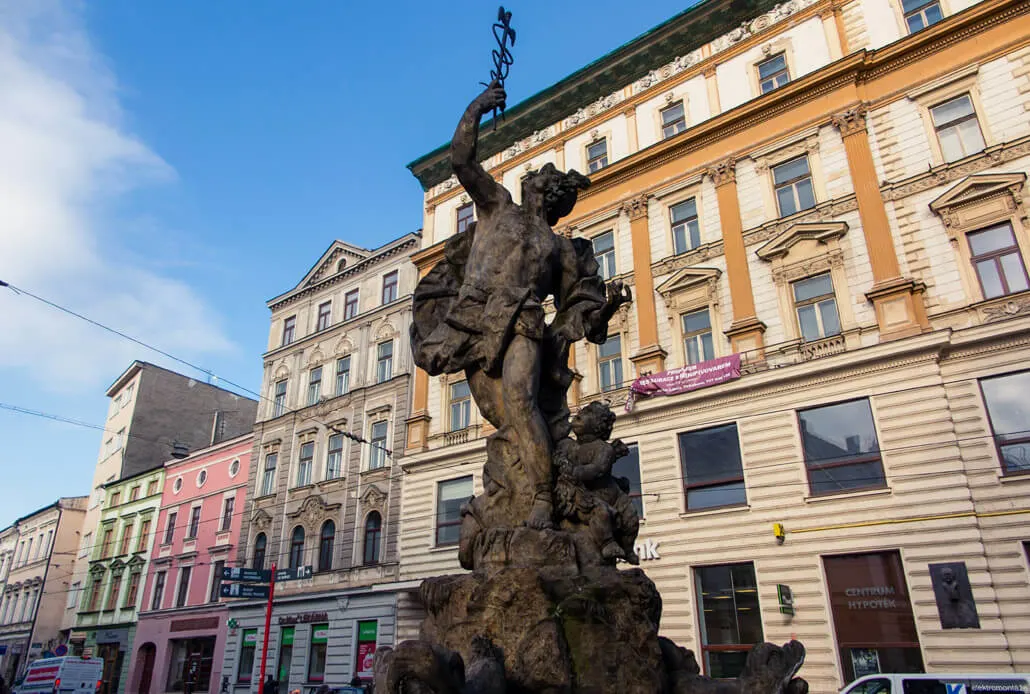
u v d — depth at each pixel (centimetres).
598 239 2312
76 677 2555
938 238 1659
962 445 1478
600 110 2483
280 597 2738
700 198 2095
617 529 377
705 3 2220
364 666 2362
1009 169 1614
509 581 316
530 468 377
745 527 1675
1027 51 1672
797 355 1752
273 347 3409
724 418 1784
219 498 3341
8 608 4691
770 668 353
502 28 491
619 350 2098
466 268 451
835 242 1784
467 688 257
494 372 413
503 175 2659
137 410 4200
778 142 1981
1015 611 1335
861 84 1892
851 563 1535
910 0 1920
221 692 2847
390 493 2538
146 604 3497
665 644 383
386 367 2841
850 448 1605
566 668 297
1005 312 1527
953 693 966
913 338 1562
